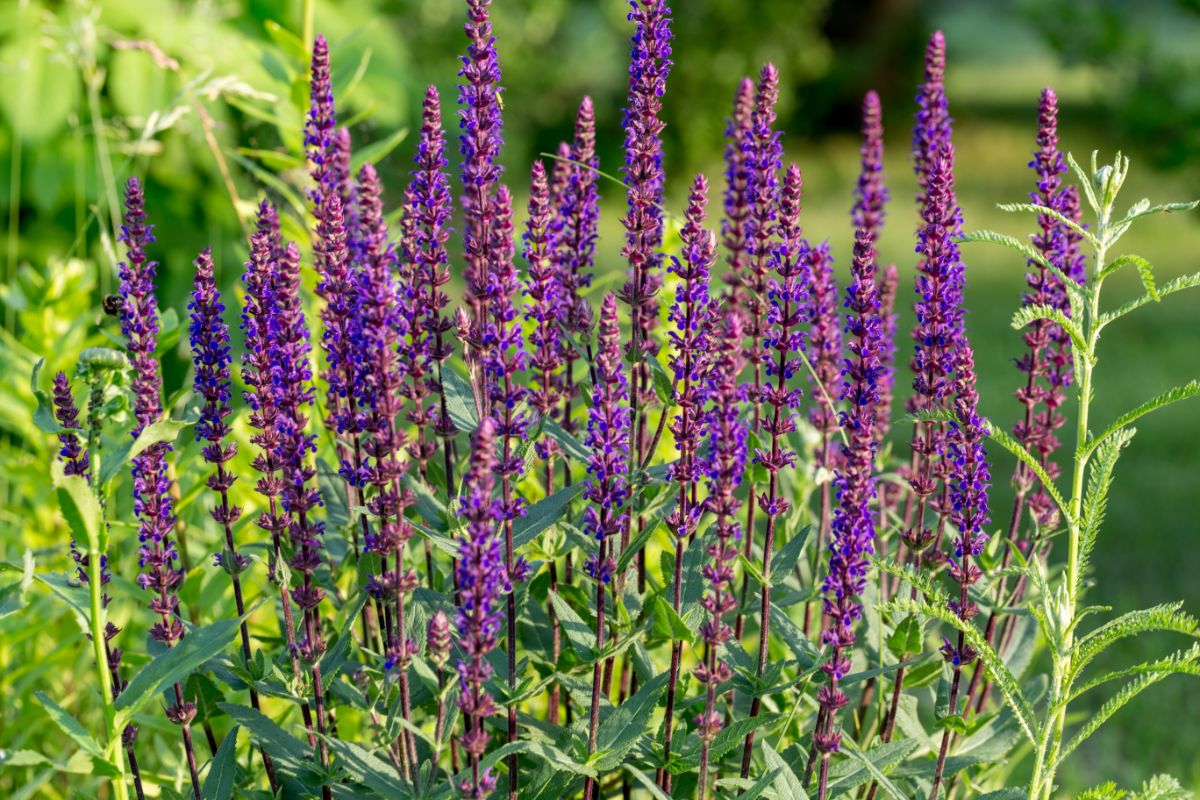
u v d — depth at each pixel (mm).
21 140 6879
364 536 3479
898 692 3564
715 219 13797
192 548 4891
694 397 3172
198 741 4406
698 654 4484
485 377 3295
